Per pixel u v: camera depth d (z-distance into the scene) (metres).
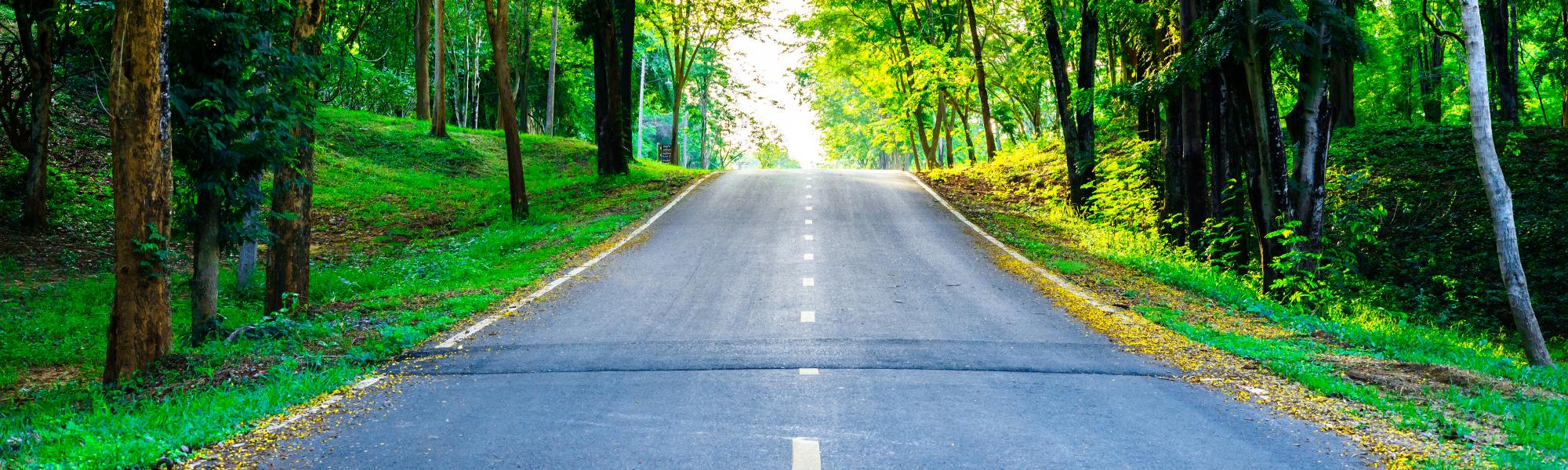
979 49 37.00
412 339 10.11
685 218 23.95
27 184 19.39
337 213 25.52
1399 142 26.91
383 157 34.88
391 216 25.84
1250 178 14.61
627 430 6.38
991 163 36.97
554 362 8.91
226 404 7.08
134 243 8.63
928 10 39.00
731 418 6.69
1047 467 5.49
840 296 13.06
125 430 6.34
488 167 36.50
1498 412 6.86
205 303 10.53
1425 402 7.23
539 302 12.74
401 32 48.56
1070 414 6.80
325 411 6.96
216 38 9.88
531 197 29.88
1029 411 6.89
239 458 5.70
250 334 10.34
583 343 9.88
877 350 9.36
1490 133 11.23
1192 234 19.05
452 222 25.48
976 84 44.25
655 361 8.88
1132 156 25.31
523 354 9.33
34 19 18.89
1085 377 8.17
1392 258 20.39
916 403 7.13
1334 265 15.86
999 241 19.86
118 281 8.69
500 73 25.03
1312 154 14.26
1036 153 35.91
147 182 8.66
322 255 20.62
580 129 69.31
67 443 6.08
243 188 10.44
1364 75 33.19
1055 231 22.78
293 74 10.58
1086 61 25.27
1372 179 24.11
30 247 18.16
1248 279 16.20
